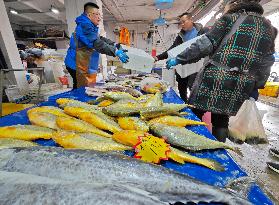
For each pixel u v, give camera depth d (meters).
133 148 1.15
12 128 1.31
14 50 4.52
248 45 1.92
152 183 0.90
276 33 2.13
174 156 1.07
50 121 1.47
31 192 0.71
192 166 1.05
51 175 0.92
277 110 5.84
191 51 2.04
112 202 0.68
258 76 2.12
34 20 12.86
